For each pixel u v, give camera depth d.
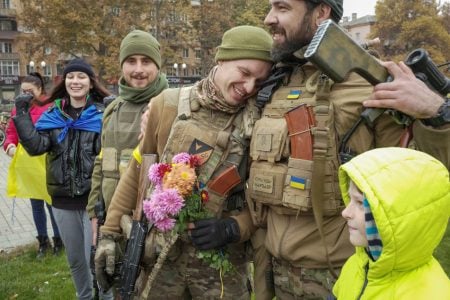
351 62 1.49
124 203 2.28
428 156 1.42
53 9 30.56
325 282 1.72
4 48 47.56
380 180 1.35
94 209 2.92
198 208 1.91
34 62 33.19
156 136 2.20
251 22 37.03
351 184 1.49
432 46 41.69
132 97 2.76
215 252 1.95
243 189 2.01
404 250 1.35
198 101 2.04
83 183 3.25
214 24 37.06
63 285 4.13
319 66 1.47
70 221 3.31
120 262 2.20
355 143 1.67
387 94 1.49
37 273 4.43
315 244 1.72
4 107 30.72
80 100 3.45
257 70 1.90
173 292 2.09
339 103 1.67
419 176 1.36
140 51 2.73
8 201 7.29
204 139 1.97
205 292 2.07
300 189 1.67
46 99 3.49
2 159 12.44
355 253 1.62
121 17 32.06
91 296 3.42
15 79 46.44
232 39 1.90
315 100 1.70
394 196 1.33
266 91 1.89
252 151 1.85
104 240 2.23
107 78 31.77
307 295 1.76
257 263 2.02
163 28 35.03
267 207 1.89
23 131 3.22
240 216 2.00
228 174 1.92
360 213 1.46
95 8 31.06
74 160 3.29
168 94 2.18
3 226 6.02
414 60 1.56
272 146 1.76
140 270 2.07
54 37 31.88
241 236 1.96
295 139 1.70
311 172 1.66
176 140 2.01
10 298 3.91
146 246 2.03
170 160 2.01
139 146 2.29
